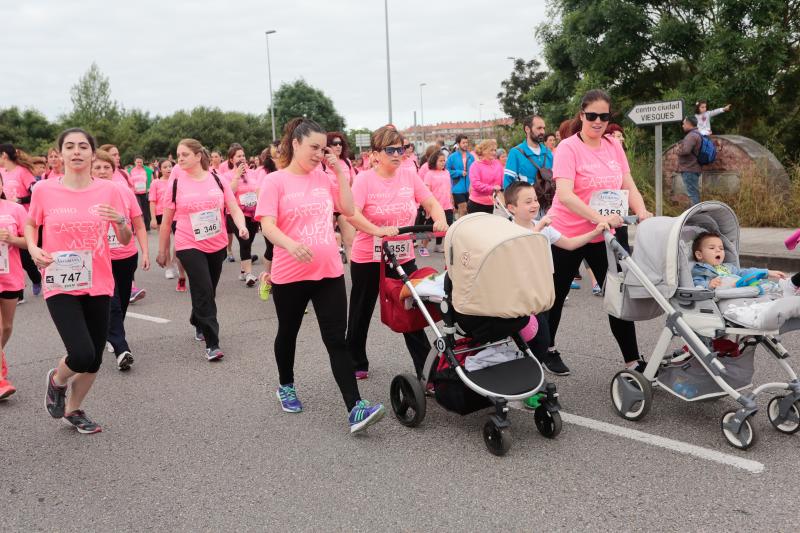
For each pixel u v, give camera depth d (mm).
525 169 7727
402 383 4363
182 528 3250
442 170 11570
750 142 12141
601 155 4949
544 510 3270
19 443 4352
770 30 15055
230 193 6551
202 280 6090
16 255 5254
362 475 3719
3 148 9492
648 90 18469
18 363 6215
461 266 3863
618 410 4398
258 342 6621
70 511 3459
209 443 4234
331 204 4383
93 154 4289
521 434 4188
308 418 4590
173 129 68438
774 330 3729
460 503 3371
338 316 4301
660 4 17234
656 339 6113
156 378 5598
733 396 3875
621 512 3221
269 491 3580
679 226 4113
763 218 11391
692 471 3602
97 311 4348
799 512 3162
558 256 5039
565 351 5840
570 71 20141
